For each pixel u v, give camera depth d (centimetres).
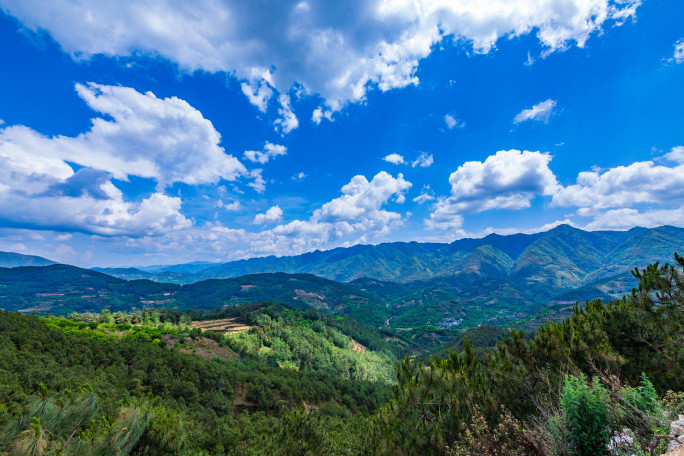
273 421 5497
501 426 537
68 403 731
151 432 853
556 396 627
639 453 409
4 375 3531
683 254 778
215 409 5925
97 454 684
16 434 627
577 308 964
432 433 715
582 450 458
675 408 473
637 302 830
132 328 10312
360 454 1025
